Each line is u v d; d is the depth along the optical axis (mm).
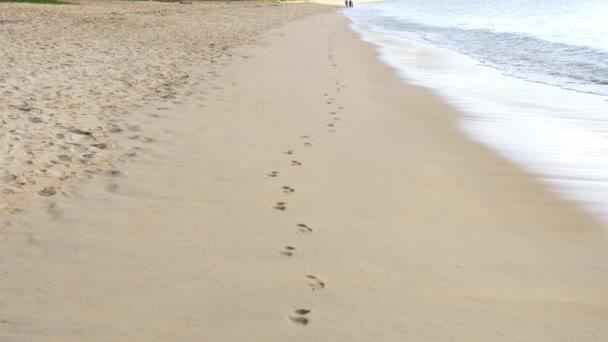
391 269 3869
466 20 35594
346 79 12008
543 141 7523
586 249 4336
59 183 5094
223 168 5773
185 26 23453
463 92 11039
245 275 3693
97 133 6656
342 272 3793
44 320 3105
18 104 7695
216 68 12172
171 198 4926
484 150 7004
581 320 3352
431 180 5809
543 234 4586
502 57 16938
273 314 3260
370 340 3057
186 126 7242
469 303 3480
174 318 3180
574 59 16328
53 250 3910
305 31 25781
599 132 8078
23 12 22828
